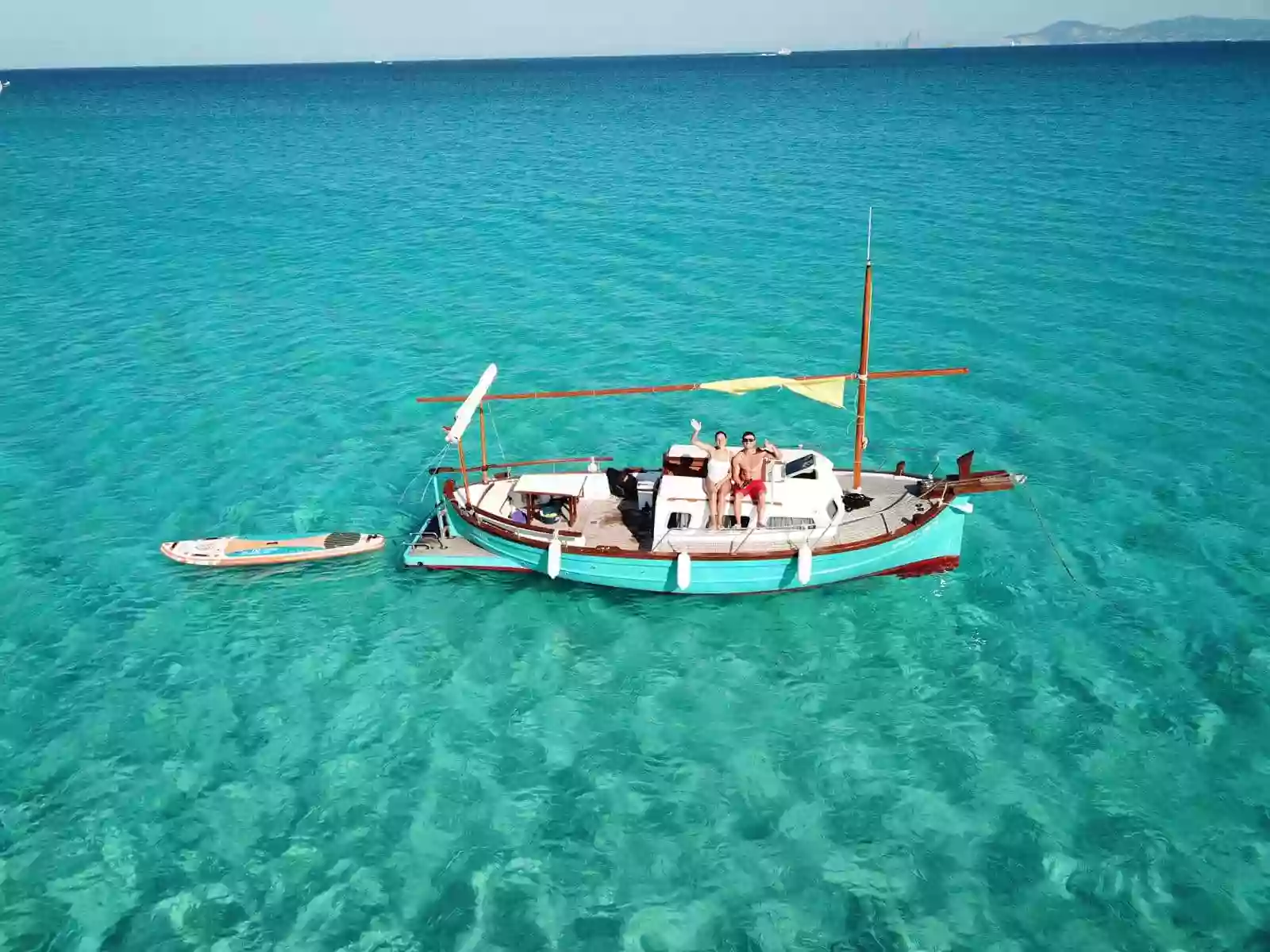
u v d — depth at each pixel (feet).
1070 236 141.49
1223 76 489.26
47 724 51.80
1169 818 45.44
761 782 48.24
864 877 43.11
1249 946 39.40
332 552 66.39
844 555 58.95
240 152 272.72
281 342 109.50
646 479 65.62
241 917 41.32
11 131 343.46
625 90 552.82
